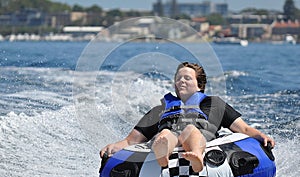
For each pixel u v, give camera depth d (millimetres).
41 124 22547
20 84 31484
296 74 42812
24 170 18000
